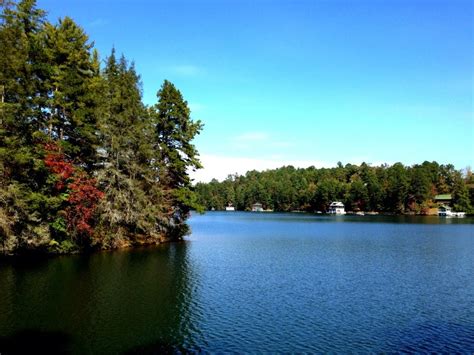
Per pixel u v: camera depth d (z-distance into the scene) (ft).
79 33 125.29
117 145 127.24
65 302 67.15
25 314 60.80
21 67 102.47
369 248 147.23
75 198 110.32
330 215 477.77
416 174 477.77
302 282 87.25
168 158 159.12
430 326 59.26
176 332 55.01
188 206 166.30
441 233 216.13
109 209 122.11
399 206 481.05
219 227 266.36
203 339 52.80
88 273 89.51
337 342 52.54
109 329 55.57
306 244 160.04
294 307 68.08
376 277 93.40
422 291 80.38
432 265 110.42
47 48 117.08
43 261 103.65
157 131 160.66
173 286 80.59
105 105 132.98
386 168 599.57
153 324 58.08
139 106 156.35
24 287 75.66
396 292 79.36
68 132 122.62
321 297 74.79
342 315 64.13
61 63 121.80
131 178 136.56
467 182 513.86
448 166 576.20
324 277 92.79
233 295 75.10
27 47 105.50
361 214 497.87
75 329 55.21
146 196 139.64
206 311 64.90
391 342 52.85
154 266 101.45
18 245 100.83
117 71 178.70
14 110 95.86
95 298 70.08
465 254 132.16
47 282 80.12
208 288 80.23
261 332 55.77
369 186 505.66
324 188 542.16
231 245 153.28
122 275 88.94
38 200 100.12
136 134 137.90
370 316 63.67
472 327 58.95
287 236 195.83
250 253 130.93
